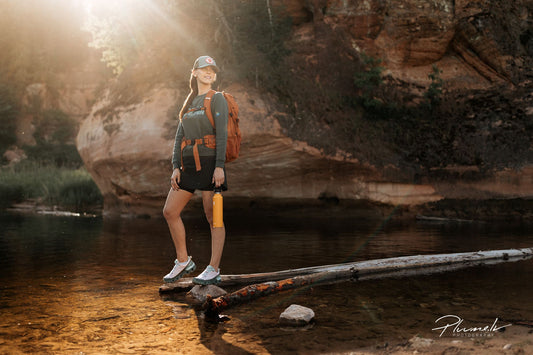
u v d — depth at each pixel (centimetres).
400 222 819
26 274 348
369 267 352
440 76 1158
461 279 317
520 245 484
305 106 971
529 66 1130
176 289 294
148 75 1028
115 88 1084
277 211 979
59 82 2530
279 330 206
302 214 975
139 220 934
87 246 514
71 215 1088
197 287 288
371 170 945
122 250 481
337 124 984
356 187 950
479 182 958
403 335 193
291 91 977
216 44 1027
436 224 770
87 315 233
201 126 288
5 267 379
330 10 1138
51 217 1013
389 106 1061
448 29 1145
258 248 486
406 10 1132
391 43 1151
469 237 568
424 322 213
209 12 1039
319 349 178
